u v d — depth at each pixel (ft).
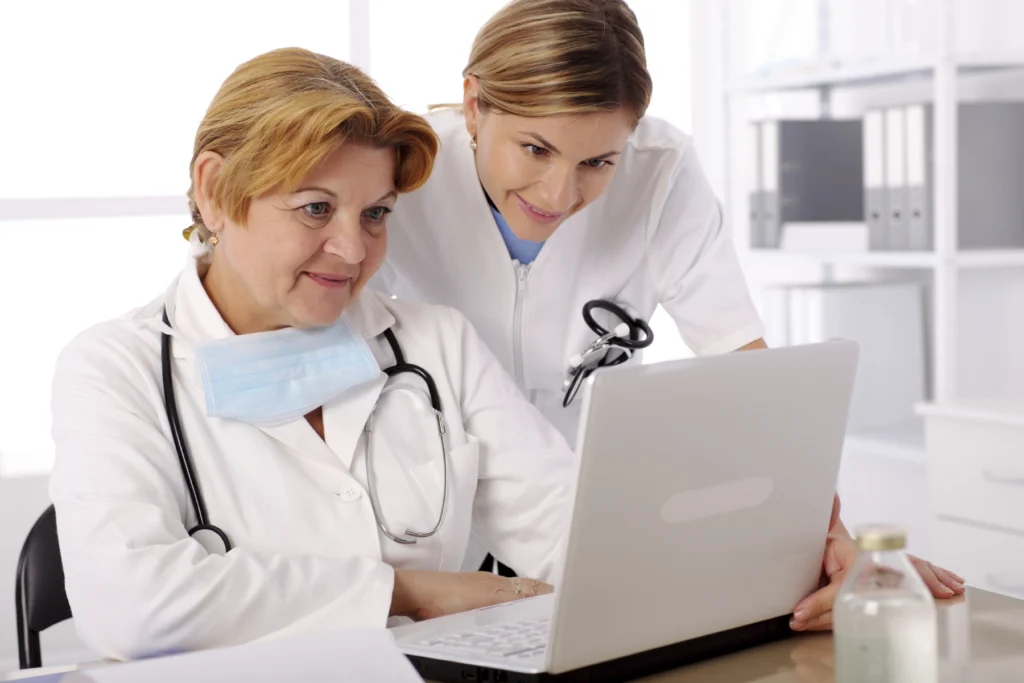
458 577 3.87
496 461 4.47
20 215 9.05
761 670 3.18
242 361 4.04
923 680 2.39
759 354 3.05
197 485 3.89
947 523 7.27
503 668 2.96
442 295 5.39
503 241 5.20
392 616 3.88
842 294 9.75
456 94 10.69
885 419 9.95
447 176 5.17
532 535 4.42
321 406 4.23
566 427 5.69
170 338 4.07
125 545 3.54
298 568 3.64
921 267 10.32
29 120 9.80
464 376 4.55
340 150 3.77
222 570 3.54
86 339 4.05
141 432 3.84
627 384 2.73
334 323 4.28
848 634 2.43
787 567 3.38
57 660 9.41
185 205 9.55
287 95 3.70
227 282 4.17
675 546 3.00
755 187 10.27
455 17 10.61
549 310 5.33
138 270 10.20
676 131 5.43
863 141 10.29
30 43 9.75
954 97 8.66
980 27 10.05
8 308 9.92
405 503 4.17
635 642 3.04
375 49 10.47
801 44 10.77
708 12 11.28
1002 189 9.48
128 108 10.03
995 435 6.91
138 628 3.48
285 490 4.00
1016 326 10.37
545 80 4.09
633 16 4.31
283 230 3.81
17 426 9.98
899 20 9.56
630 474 2.81
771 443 3.14
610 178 4.50
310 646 2.82
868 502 9.80
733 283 5.47
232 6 10.16
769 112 11.17
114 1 9.89
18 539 9.50
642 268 5.52
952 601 3.77
